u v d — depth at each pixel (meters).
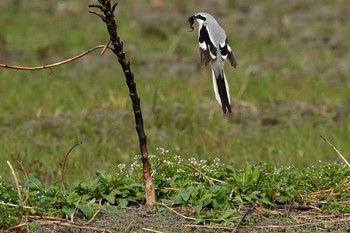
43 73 19.66
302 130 15.41
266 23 24.91
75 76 19.56
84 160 13.29
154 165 10.75
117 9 25.70
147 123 15.79
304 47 22.56
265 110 17.22
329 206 9.70
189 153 13.34
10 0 26.00
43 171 12.73
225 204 9.67
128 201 9.96
